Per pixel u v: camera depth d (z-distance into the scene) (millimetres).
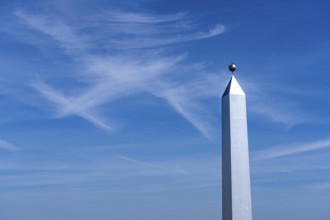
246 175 27734
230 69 29719
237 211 27188
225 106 29000
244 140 28203
